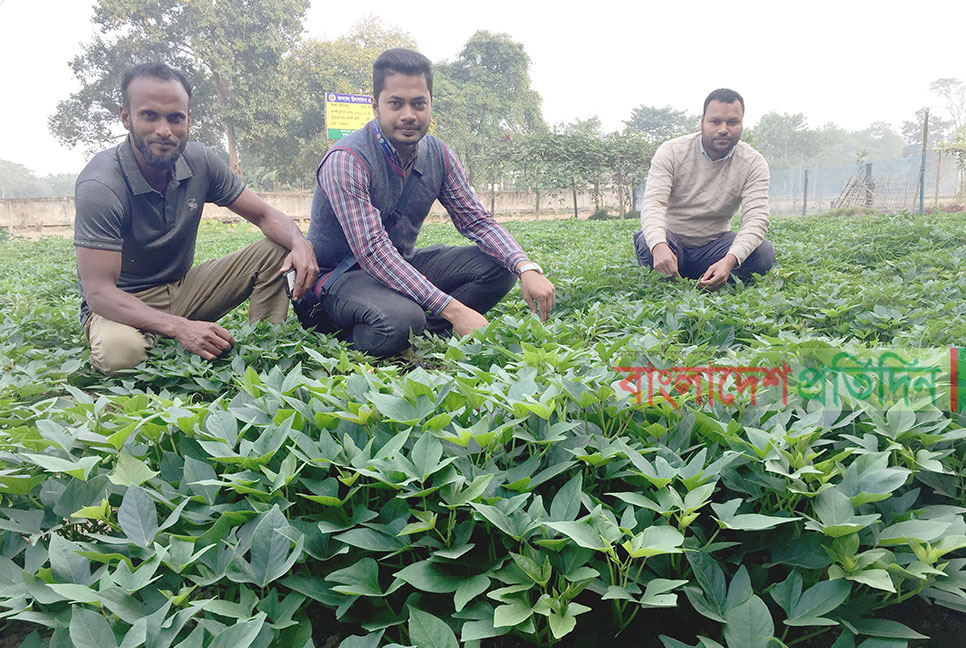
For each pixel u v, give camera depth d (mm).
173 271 3648
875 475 1497
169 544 1451
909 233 7277
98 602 1226
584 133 23281
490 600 1439
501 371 2066
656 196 5324
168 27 35938
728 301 3998
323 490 1554
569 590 1309
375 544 1429
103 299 3189
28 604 1353
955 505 1736
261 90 36594
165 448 1910
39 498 1682
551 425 1790
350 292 3545
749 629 1283
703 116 5266
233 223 27016
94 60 36281
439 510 1559
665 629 1521
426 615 1283
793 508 1605
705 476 1479
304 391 2141
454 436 1563
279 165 40938
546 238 11102
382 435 1749
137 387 3240
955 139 31000
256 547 1393
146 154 3164
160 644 1174
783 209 29359
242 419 1825
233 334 3479
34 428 1819
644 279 5117
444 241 13219
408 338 3453
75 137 38094
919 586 1417
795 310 3895
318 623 1569
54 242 16812
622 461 1653
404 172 3645
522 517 1426
